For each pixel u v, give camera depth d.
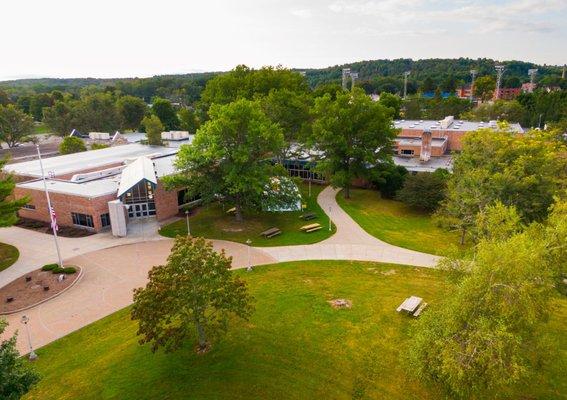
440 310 17.83
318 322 24.64
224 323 20.44
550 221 23.47
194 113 110.50
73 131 103.94
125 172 49.44
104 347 23.09
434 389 19.08
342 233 40.25
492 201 33.31
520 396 18.72
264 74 78.75
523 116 98.94
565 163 38.50
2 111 98.75
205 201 41.25
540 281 17.47
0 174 49.44
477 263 16.92
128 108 121.94
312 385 19.61
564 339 22.83
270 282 30.08
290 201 42.88
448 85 169.38
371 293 28.22
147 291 18.95
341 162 51.84
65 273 32.38
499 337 15.09
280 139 43.28
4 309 27.52
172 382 19.88
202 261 19.84
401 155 66.19
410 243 37.56
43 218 46.03
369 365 20.86
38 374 14.62
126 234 41.06
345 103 51.81
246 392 19.17
